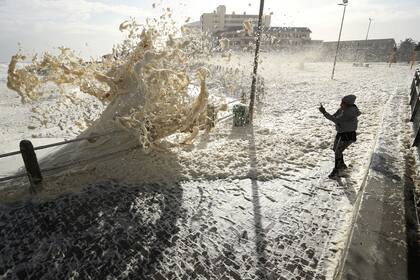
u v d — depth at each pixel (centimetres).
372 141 717
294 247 346
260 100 1444
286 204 448
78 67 657
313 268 310
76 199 479
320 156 648
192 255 337
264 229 384
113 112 642
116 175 567
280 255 332
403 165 502
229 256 333
